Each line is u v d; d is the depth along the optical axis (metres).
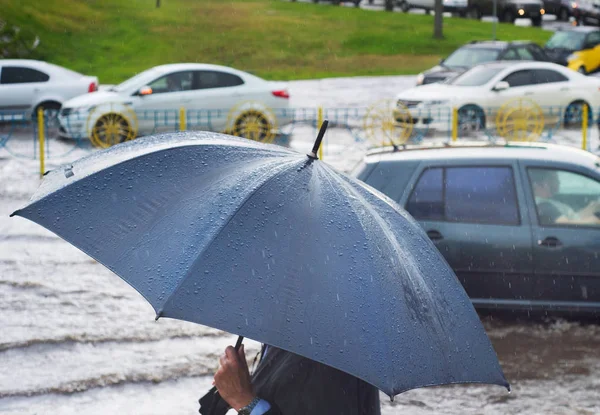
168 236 3.48
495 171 10.11
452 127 23.98
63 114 23.23
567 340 9.79
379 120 27.81
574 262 9.76
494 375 3.80
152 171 3.84
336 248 3.52
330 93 34.62
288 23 54.44
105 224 3.61
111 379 8.44
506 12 58.91
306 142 23.92
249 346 9.52
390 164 10.29
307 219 3.58
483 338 3.95
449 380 3.51
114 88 23.94
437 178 10.14
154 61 43.97
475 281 9.89
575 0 58.50
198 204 3.60
